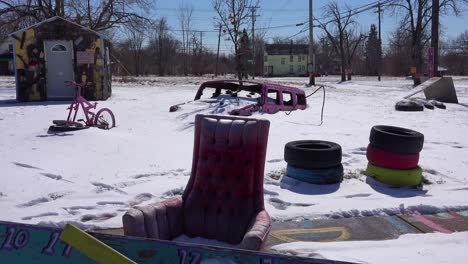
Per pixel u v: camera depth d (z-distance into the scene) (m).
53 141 9.16
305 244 4.66
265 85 13.98
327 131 11.09
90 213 5.43
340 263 2.49
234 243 3.97
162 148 8.88
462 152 9.05
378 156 6.75
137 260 2.80
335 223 5.34
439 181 7.00
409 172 6.57
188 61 88.12
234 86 15.13
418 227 5.21
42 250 2.78
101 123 11.16
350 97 23.00
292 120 12.72
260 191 4.08
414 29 36.59
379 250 4.52
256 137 4.07
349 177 7.04
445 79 19.80
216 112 12.79
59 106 17.00
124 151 8.52
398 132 7.10
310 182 6.62
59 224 5.07
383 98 22.25
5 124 12.05
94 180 6.74
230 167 4.09
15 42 18.98
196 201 4.16
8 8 30.34
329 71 100.38
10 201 5.79
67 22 19.33
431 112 15.92
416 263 4.19
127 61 78.00
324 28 54.09
